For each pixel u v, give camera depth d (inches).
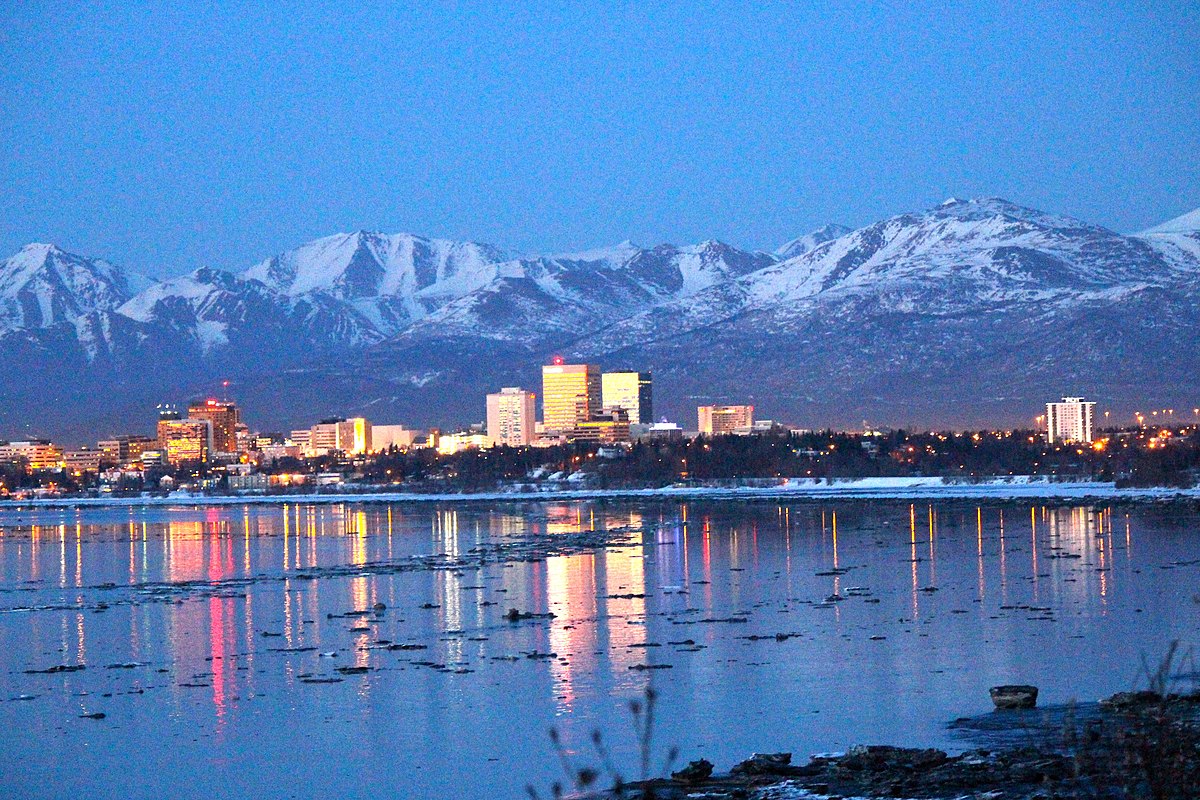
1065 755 4197.8
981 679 5856.3
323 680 6422.2
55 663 7140.8
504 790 4493.1
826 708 5418.3
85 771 4938.5
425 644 7406.5
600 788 4362.7
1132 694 5068.9
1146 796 2301.9
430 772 4749.0
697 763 4404.5
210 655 7268.7
